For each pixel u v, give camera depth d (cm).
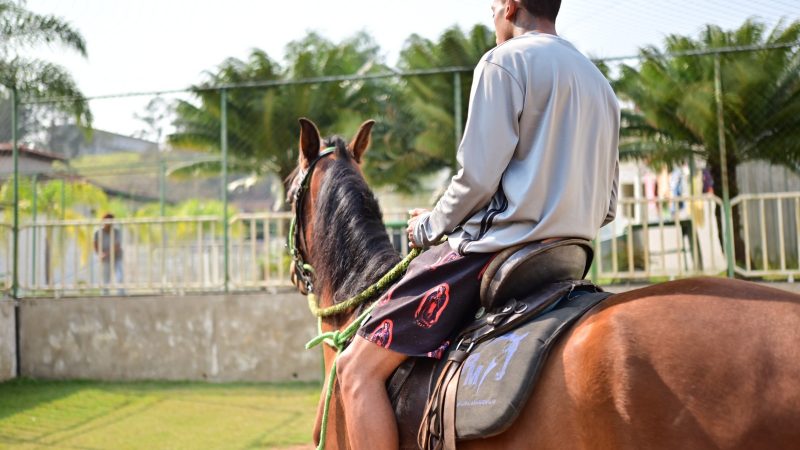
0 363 887
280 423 660
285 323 881
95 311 912
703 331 158
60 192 1656
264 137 1747
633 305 173
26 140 1241
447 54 1667
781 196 882
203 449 578
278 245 1058
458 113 926
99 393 813
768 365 147
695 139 1511
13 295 927
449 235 221
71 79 1280
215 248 1051
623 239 1121
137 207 2405
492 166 198
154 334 901
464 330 209
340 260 262
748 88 1341
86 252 1123
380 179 2008
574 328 182
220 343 888
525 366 178
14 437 621
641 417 155
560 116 203
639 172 1625
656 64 1436
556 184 201
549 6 222
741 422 145
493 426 177
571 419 168
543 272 203
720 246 1205
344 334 238
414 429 210
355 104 1909
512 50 205
